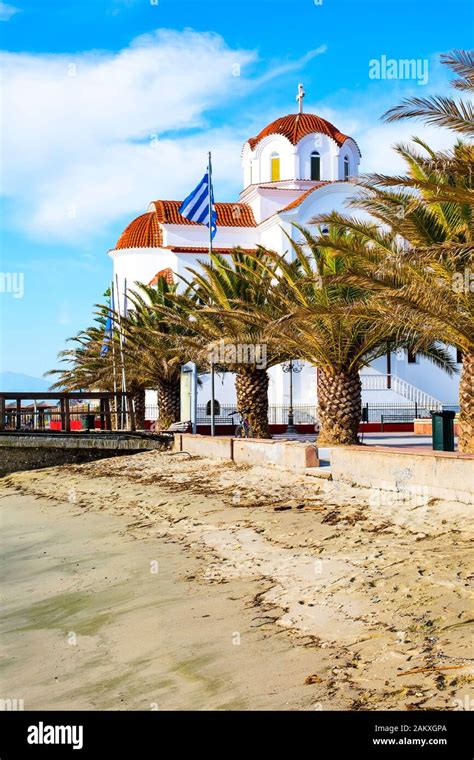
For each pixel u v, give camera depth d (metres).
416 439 33.94
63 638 8.82
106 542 14.18
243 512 14.66
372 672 6.46
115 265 60.72
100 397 30.48
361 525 12.11
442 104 12.16
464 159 12.71
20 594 11.12
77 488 22.33
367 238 18.70
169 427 32.25
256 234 57.66
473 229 15.84
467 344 18.36
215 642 7.86
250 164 59.12
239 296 26.67
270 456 19.45
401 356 48.78
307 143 57.00
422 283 16.16
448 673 6.18
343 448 15.79
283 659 7.10
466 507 11.88
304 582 9.44
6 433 29.05
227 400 48.16
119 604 9.89
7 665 8.11
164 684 6.97
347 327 22.20
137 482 21.52
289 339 23.20
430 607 7.75
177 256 55.03
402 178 13.28
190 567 11.29
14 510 19.98
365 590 8.65
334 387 24.08
